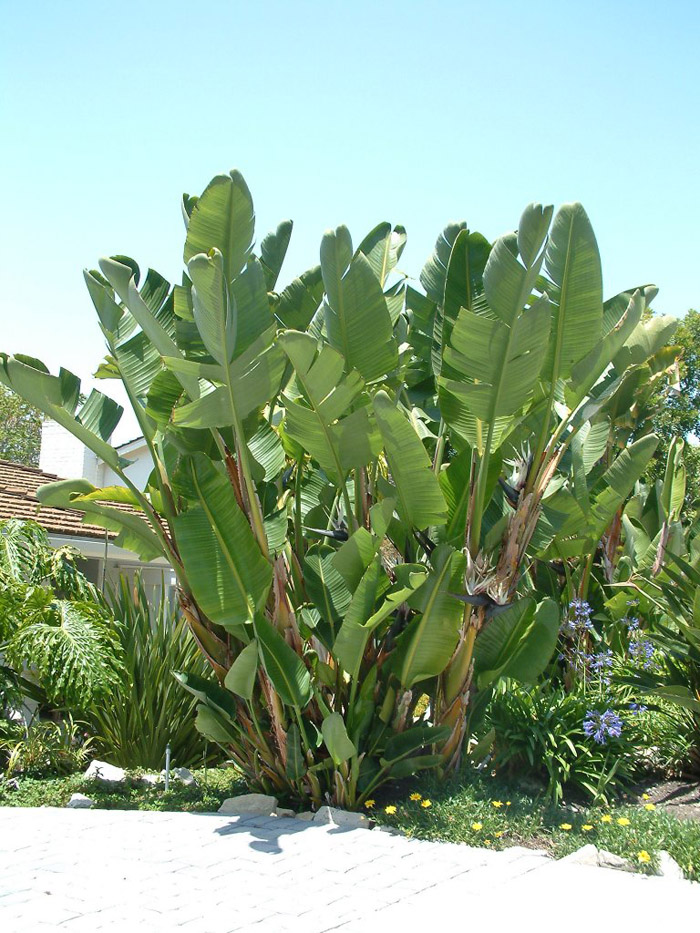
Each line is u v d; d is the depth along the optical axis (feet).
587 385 23.34
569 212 22.30
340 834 21.62
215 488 22.99
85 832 22.03
